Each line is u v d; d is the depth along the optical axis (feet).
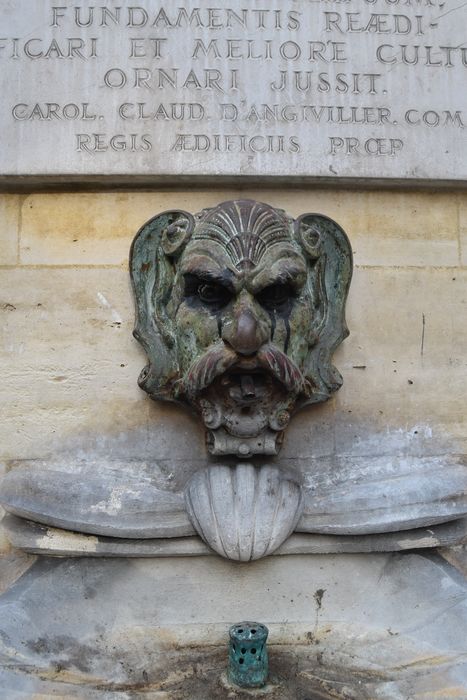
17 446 9.77
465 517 9.50
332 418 9.96
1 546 9.71
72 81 9.81
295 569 9.62
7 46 9.84
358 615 9.57
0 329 9.87
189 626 9.43
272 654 9.15
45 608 8.96
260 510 8.92
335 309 9.76
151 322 9.54
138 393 9.86
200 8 10.00
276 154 9.84
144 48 9.89
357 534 9.23
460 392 10.19
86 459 9.76
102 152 9.71
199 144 9.78
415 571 9.53
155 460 9.77
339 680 8.61
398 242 10.24
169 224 9.46
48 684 8.11
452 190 10.36
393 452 9.99
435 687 8.27
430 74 10.18
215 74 9.91
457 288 10.29
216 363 8.38
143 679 8.63
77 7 9.91
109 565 9.39
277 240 8.84
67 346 9.89
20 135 9.71
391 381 10.09
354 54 10.11
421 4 10.29
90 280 9.93
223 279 8.48
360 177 9.91
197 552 9.29
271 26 10.05
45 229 9.96
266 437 9.20
